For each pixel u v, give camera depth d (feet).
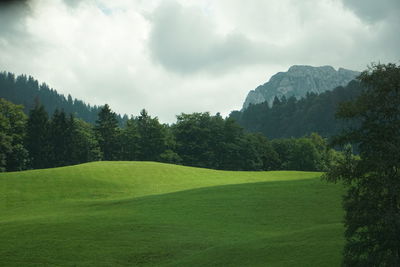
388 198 56.39
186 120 471.62
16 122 382.63
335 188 161.89
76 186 203.10
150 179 226.99
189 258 90.63
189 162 452.76
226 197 158.40
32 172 224.53
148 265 90.89
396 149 55.98
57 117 429.38
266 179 242.78
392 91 60.18
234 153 461.37
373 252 56.65
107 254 97.30
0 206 171.01
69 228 118.32
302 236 91.91
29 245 103.86
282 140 513.04
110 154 463.42
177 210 141.18
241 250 88.94
